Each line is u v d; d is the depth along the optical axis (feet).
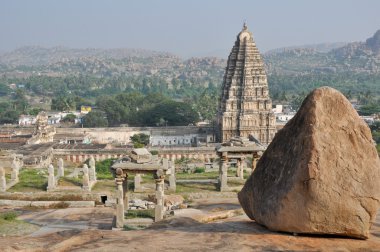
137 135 476.95
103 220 132.57
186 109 588.09
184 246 55.57
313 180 56.34
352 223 56.70
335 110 59.41
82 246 57.21
